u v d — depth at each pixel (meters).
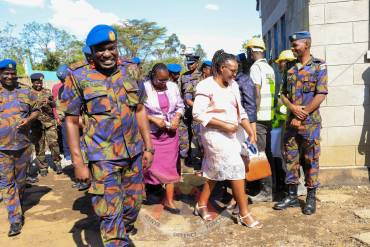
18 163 4.45
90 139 2.90
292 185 4.49
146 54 64.75
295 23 6.43
